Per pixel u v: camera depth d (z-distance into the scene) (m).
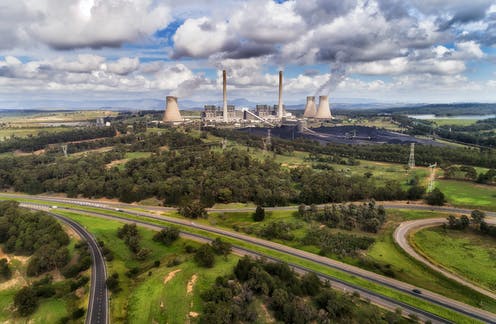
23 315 108.12
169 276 118.06
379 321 92.38
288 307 96.75
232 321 94.75
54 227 154.88
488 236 147.25
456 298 106.56
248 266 115.75
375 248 140.38
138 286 116.88
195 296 105.88
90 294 114.94
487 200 187.00
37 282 126.00
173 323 95.56
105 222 173.62
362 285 113.19
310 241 146.62
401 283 115.06
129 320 99.69
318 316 95.19
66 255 136.75
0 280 131.12
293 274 115.50
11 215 168.62
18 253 147.88
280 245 146.00
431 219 167.12
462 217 154.00
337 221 166.75
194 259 128.62
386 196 199.25
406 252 135.38
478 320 95.69
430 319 95.81
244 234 158.62
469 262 126.50
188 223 173.25
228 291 103.50
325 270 123.31
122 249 145.75
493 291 109.00
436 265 125.00
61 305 111.19
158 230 162.88
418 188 197.62
